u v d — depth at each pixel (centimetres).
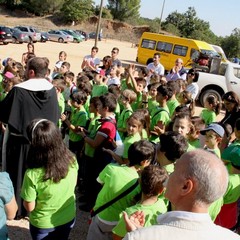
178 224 147
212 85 1453
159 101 490
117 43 5734
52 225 289
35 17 7044
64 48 3291
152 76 733
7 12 6944
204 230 146
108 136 430
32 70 384
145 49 2461
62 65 746
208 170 149
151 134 473
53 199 282
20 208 405
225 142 457
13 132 379
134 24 8131
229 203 334
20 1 6994
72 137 521
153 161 310
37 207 287
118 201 293
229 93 540
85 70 786
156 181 256
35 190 278
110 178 294
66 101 604
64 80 636
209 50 2111
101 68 869
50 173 271
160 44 2348
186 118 393
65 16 7044
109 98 438
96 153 443
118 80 757
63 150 279
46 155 270
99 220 303
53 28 6831
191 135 409
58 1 7000
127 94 523
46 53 2658
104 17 7600
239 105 535
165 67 2294
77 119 516
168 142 314
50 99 389
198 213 149
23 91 371
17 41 3122
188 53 2150
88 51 3297
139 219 232
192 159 154
